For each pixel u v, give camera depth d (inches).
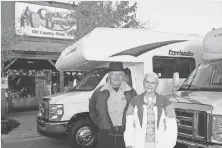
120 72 131.7
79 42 240.5
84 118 233.1
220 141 140.3
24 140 287.0
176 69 270.1
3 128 319.3
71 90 256.8
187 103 160.6
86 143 230.5
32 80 566.3
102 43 231.3
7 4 487.2
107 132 131.5
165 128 112.3
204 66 210.4
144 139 111.1
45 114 231.5
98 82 235.5
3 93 389.7
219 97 155.6
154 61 255.8
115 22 419.8
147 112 112.0
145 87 113.0
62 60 291.9
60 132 220.1
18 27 489.1
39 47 488.7
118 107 131.1
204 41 213.6
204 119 146.6
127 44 241.8
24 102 557.9
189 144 153.4
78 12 494.6
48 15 529.0
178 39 274.1
